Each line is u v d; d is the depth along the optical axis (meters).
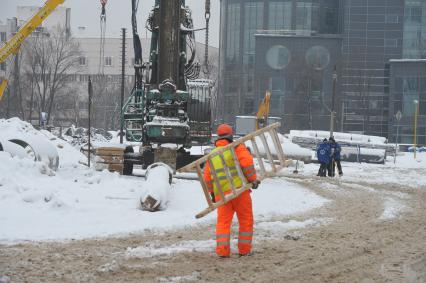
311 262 15.84
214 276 14.09
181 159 39.75
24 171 27.84
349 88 187.38
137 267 14.73
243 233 16.36
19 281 13.22
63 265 14.76
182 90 39.38
